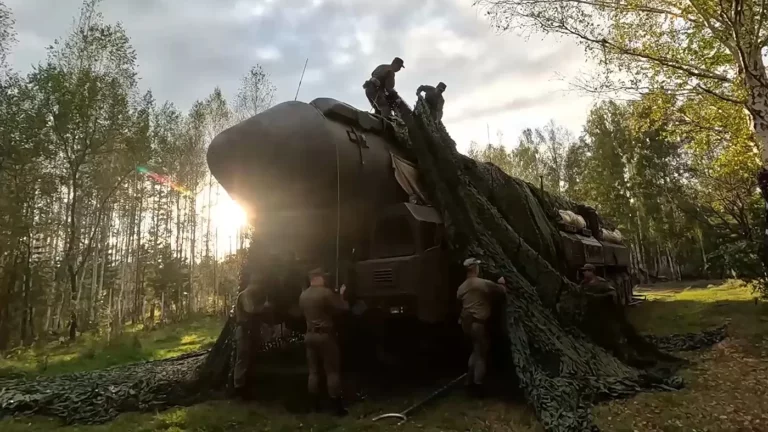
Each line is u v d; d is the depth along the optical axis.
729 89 11.85
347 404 5.84
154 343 14.59
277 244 6.24
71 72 18.97
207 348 12.30
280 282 6.16
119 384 6.69
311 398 5.87
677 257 36.62
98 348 12.84
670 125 13.09
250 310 6.06
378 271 5.94
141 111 20.97
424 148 7.04
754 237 12.18
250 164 5.89
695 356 7.93
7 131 17.06
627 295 15.61
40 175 18.69
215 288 30.25
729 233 13.42
